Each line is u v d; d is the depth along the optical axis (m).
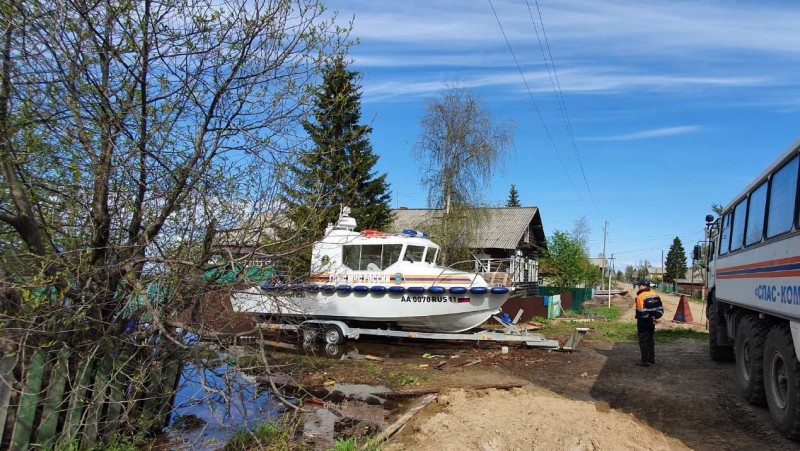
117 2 4.41
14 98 4.30
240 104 5.19
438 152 24.11
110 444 4.96
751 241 6.84
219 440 5.41
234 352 5.05
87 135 4.65
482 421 5.29
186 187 5.11
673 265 98.38
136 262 4.92
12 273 4.43
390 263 11.66
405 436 5.48
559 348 11.05
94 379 5.03
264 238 5.66
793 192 5.10
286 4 4.99
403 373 8.72
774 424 5.75
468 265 22.56
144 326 5.12
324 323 11.60
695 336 14.18
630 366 9.58
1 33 4.21
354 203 9.72
